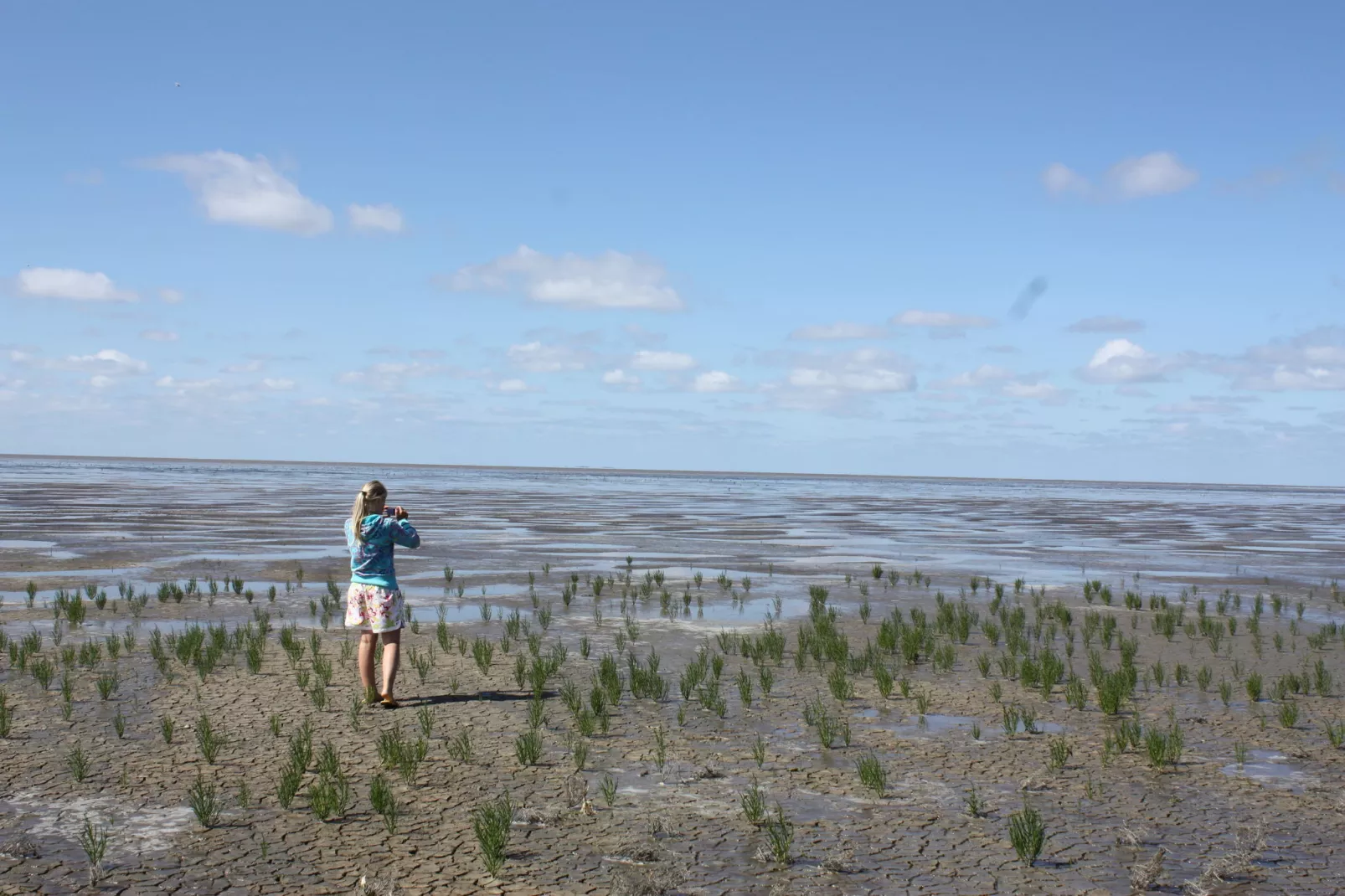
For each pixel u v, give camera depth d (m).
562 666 11.20
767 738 8.17
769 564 24.58
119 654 11.34
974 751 7.86
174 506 46.62
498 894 5.06
